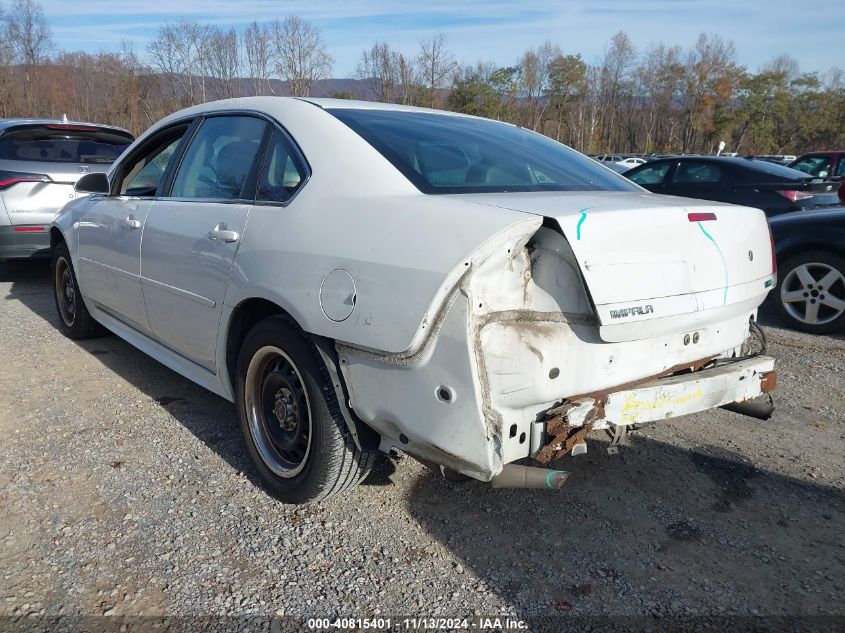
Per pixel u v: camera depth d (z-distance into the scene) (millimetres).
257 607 2262
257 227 2807
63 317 5234
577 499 2967
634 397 2379
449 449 2152
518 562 2523
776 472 3260
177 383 4254
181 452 3318
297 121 2943
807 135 64250
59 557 2486
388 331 2180
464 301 2023
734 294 2525
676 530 2754
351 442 2588
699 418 3889
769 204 8141
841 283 5488
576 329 2195
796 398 4230
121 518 2742
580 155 3572
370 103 3303
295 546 2586
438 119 3320
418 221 2221
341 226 2447
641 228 2227
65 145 6879
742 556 2594
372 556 2539
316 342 2494
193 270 3166
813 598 2363
